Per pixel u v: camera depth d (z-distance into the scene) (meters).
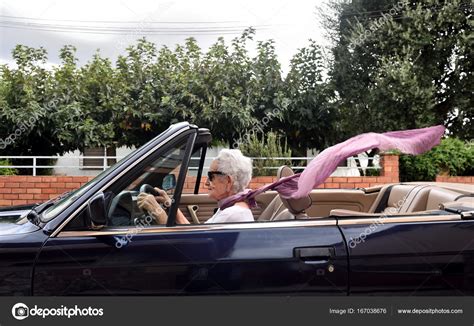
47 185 6.86
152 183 2.36
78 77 8.97
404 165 7.91
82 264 2.04
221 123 8.80
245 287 2.06
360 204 3.64
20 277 2.01
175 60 9.38
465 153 8.08
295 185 2.72
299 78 9.11
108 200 2.20
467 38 8.00
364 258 2.10
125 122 9.01
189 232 2.13
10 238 2.08
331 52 9.34
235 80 8.95
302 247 2.10
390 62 8.05
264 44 9.17
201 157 3.38
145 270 2.05
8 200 6.81
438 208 2.55
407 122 8.29
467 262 2.14
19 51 8.66
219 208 2.67
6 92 8.39
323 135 9.52
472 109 8.59
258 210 3.56
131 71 9.27
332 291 2.08
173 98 8.91
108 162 9.22
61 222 2.10
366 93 8.88
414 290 2.11
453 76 8.65
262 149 7.46
